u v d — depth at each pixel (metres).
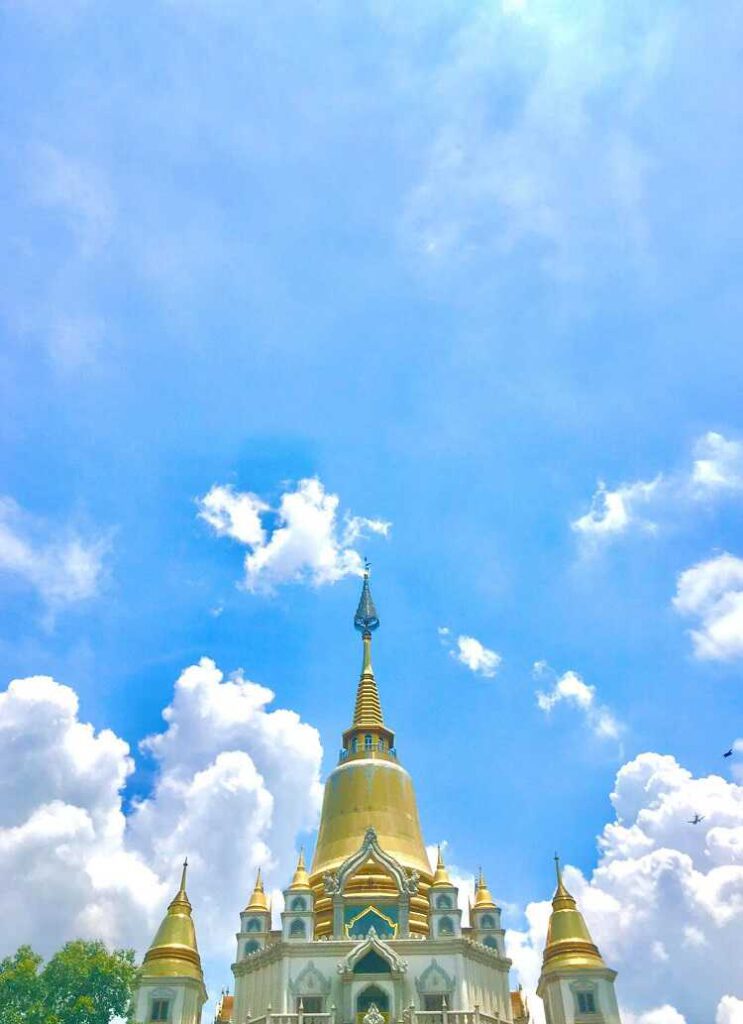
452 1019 63.62
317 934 74.31
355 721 98.38
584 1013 67.06
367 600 112.94
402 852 82.25
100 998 55.50
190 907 76.19
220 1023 74.44
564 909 74.94
